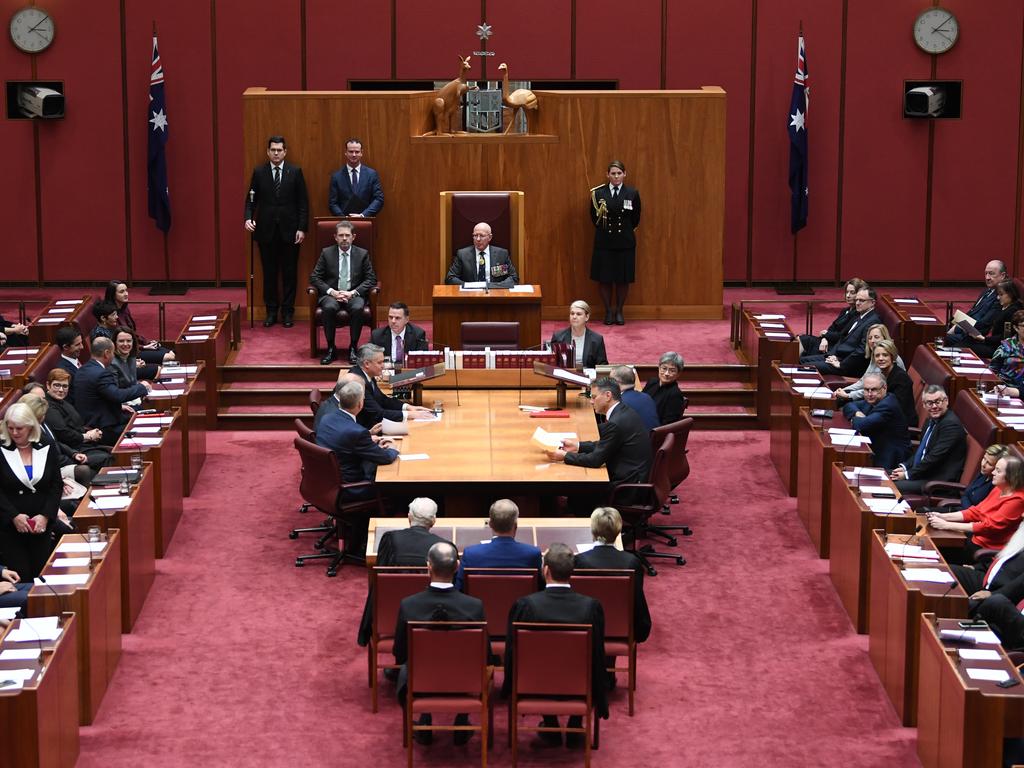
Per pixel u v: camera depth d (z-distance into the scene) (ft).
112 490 32.91
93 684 28.32
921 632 27.09
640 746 27.55
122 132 59.52
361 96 52.24
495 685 29.71
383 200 52.47
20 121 59.31
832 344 47.55
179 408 39.37
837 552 34.45
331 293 48.01
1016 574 29.60
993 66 59.57
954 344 46.06
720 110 52.95
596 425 38.47
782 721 28.58
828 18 59.26
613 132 52.90
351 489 35.17
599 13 59.36
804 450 38.70
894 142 60.03
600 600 28.32
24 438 31.37
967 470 36.04
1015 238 60.59
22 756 23.90
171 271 60.54
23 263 60.34
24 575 31.60
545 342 48.60
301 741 27.76
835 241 60.59
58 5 58.75
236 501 40.16
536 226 53.42
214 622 32.89
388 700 29.37
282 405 47.21
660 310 54.34
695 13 59.26
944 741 25.45
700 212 53.62
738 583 35.12
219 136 59.72
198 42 59.16
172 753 27.25
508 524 29.27
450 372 41.42
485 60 59.72
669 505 39.96
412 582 28.43
